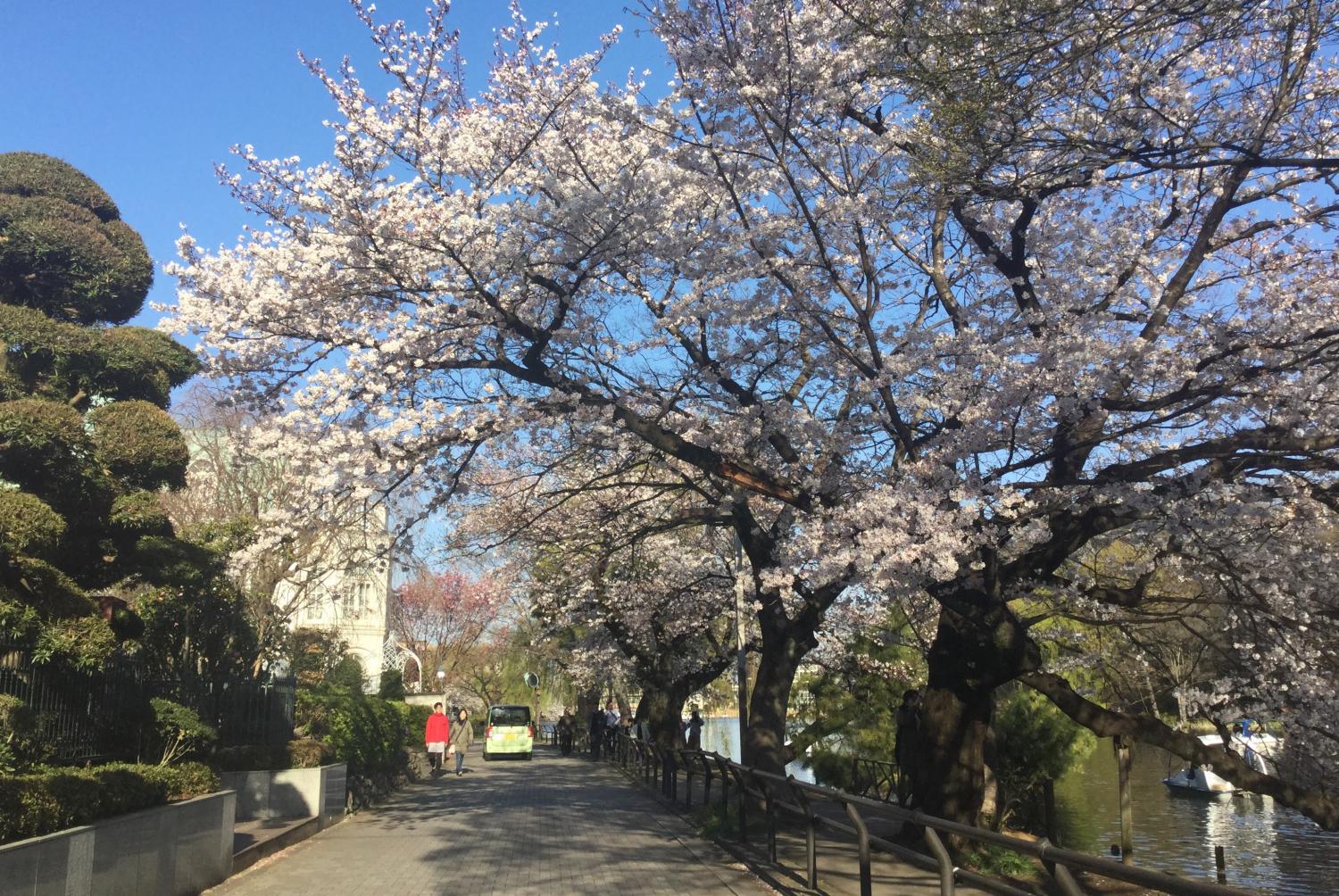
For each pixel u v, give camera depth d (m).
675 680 27.03
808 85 10.69
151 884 8.80
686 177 11.50
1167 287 11.09
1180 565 11.64
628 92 12.03
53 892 7.02
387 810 18.28
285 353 12.05
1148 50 10.02
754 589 14.52
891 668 20.20
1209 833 19.75
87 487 10.12
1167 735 10.42
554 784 24.27
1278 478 10.36
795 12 10.88
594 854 12.52
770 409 11.70
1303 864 16.55
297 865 11.84
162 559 11.27
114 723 10.20
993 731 13.18
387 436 10.99
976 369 10.16
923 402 10.30
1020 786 16.69
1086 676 15.53
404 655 48.25
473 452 12.22
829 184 11.49
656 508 18.09
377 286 11.74
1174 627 13.70
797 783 9.87
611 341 12.64
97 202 12.45
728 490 14.09
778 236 11.27
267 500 17.59
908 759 15.17
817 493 11.49
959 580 10.05
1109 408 10.18
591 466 16.02
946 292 11.91
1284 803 10.36
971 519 9.02
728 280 11.16
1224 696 11.28
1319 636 10.77
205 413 21.56
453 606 47.34
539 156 12.09
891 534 9.04
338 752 17.38
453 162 11.44
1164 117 10.21
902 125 11.13
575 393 11.58
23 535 8.39
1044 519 9.91
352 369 11.19
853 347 11.72
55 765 8.79
